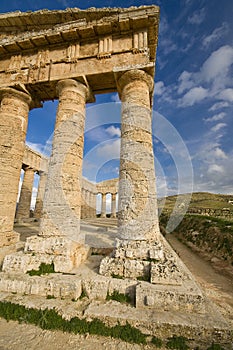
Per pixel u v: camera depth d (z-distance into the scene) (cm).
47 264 683
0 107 1033
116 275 630
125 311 497
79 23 956
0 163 923
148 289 528
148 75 895
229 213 2241
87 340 452
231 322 532
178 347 427
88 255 902
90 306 523
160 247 664
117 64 927
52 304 531
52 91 1082
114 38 973
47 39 1006
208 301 556
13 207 957
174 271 577
